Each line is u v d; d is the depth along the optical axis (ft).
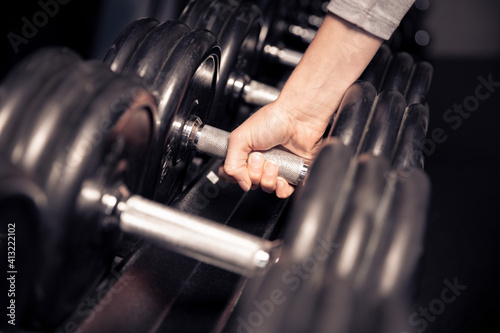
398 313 1.92
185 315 2.53
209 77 3.45
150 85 2.75
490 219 5.36
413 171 2.35
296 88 3.03
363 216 2.03
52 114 1.97
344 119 2.61
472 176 6.14
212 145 3.16
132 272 2.54
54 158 1.93
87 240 2.15
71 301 2.30
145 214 2.33
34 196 1.82
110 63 2.96
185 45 2.89
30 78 2.08
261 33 4.86
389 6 2.69
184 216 2.34
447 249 4.85
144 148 2.59
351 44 2.85
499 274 4.56
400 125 2.73
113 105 2.07
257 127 3.10
